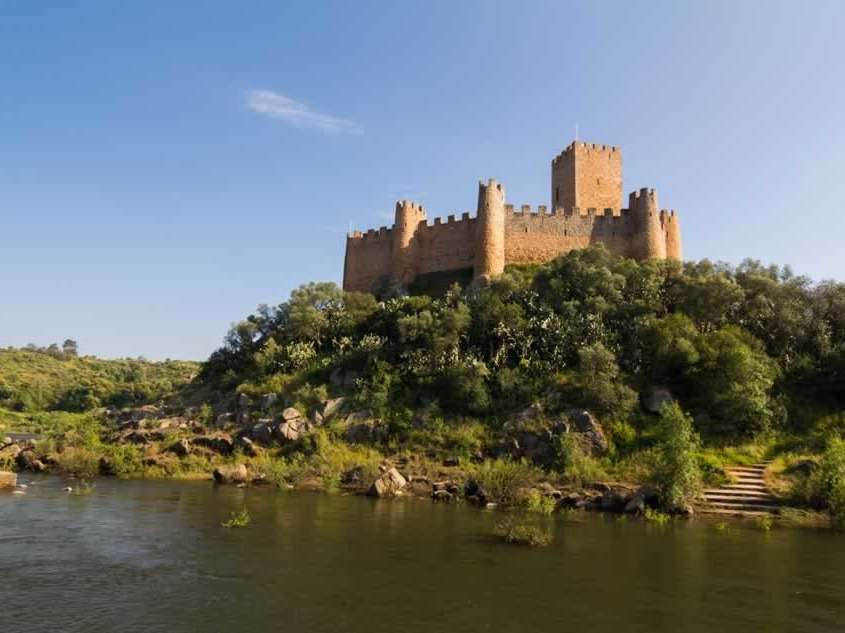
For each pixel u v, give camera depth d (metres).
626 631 17.19
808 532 33.56
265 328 84.69
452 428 53.91
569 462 45.88
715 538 30.98
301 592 19.95
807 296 61.88
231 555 24.62
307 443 54.62
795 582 22.61
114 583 20.64
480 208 77.88
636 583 22.00
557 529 32.53
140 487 44.84
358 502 40.16
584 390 52.25
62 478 49.62
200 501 38.47
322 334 76.50
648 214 78.00
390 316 71.31
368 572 22.56
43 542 26.47
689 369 53.22
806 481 40.84
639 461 45.78
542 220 80.50
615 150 87.62
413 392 59.03
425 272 85.00
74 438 61.78
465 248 82.56
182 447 56.69
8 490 41.16
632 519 36.75
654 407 51.25
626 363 56.09
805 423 50.41
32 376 183.50
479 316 64.12
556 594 20.44
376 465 48.97
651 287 65.00
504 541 28.64
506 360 59.53
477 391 55.28
